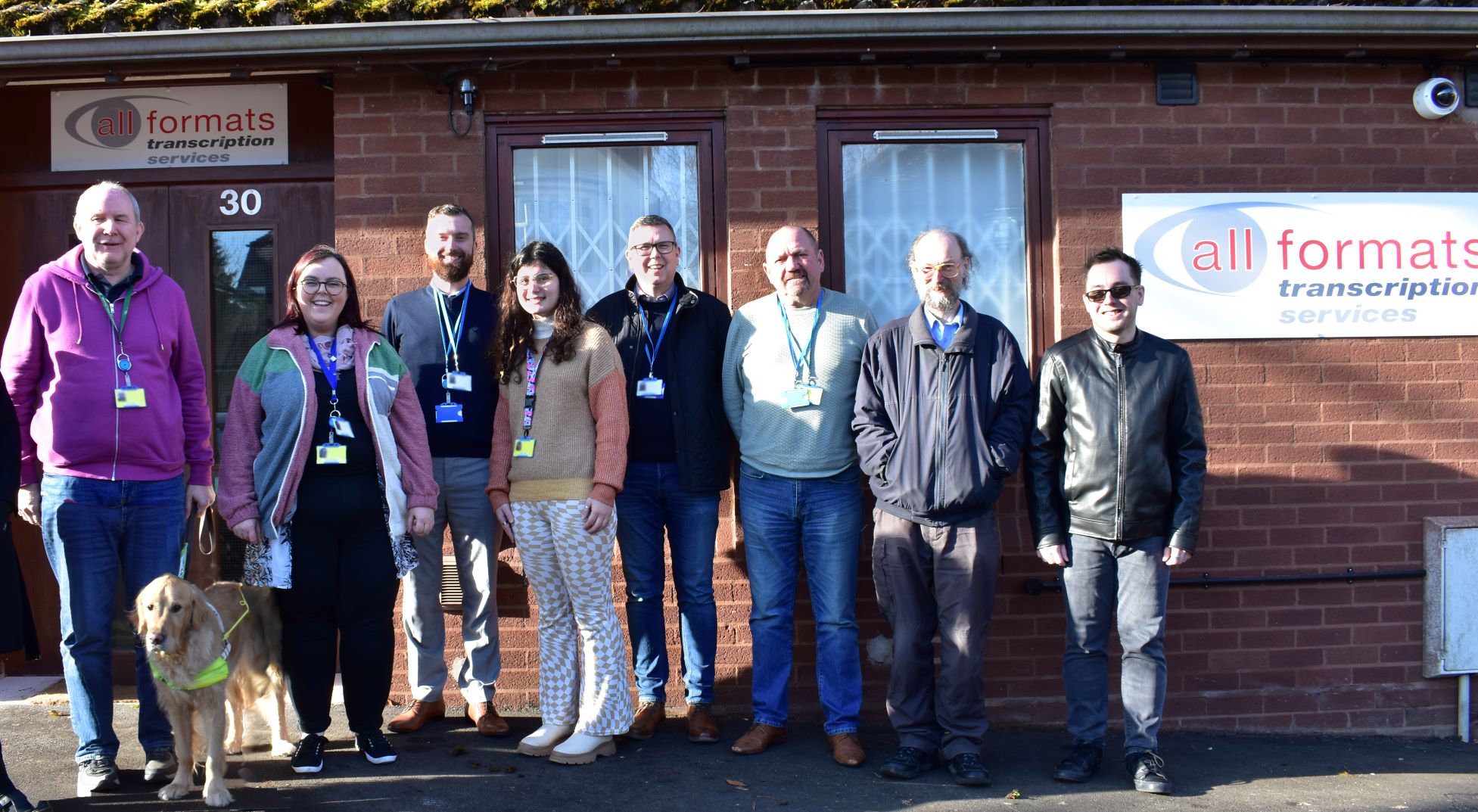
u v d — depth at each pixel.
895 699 4.18
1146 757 4.11
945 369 4.02
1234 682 4.98
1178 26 4.61
